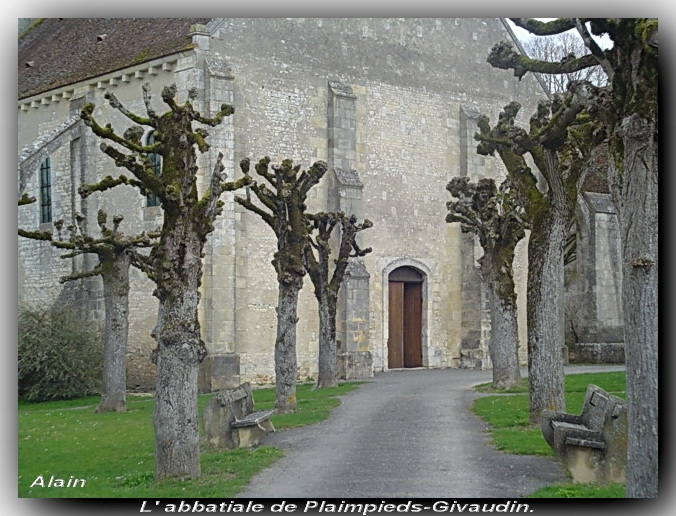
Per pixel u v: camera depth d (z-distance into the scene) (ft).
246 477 37.19
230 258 82.84
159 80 85.30
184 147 37.70
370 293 95.86
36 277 98.43
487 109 106.63
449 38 103.91
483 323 101.04
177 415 36.78
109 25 100.58
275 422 53.93
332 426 52.19
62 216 94.79
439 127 102.63
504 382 69.51
